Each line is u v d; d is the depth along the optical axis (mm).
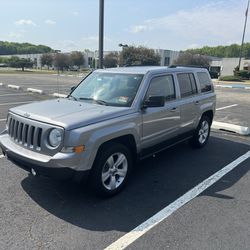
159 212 4055
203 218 3910
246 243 3379
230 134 8516
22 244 3283
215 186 4926
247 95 20016
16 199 4297
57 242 3334
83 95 5316
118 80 5250
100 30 10367
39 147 4016
